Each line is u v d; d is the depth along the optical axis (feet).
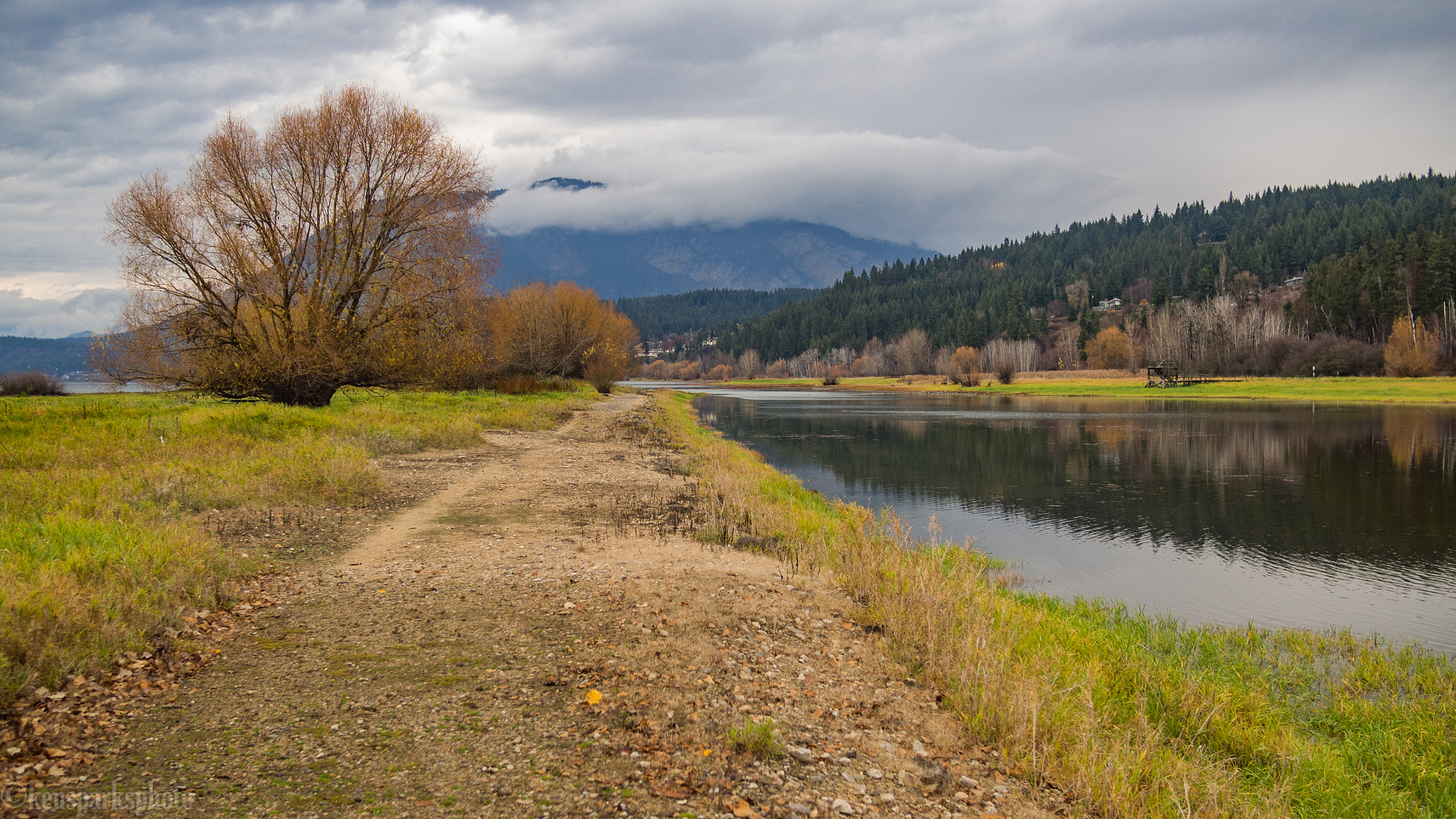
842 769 15.12
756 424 153.99
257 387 84.17
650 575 28.43
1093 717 18.37
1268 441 109.50
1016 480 79.66
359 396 113.91
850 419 166.91
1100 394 246.06
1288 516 60.95
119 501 32.45
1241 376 281.33
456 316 92.32
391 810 12.33
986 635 23.11
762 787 13.99
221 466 42.96
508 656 19.51
